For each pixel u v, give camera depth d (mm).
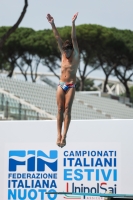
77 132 30109
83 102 108312
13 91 91438
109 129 29641
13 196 30844
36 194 30500
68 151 30172
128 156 29250
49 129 30484
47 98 97562
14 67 150250
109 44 147375
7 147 31109
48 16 23047
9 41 148250
